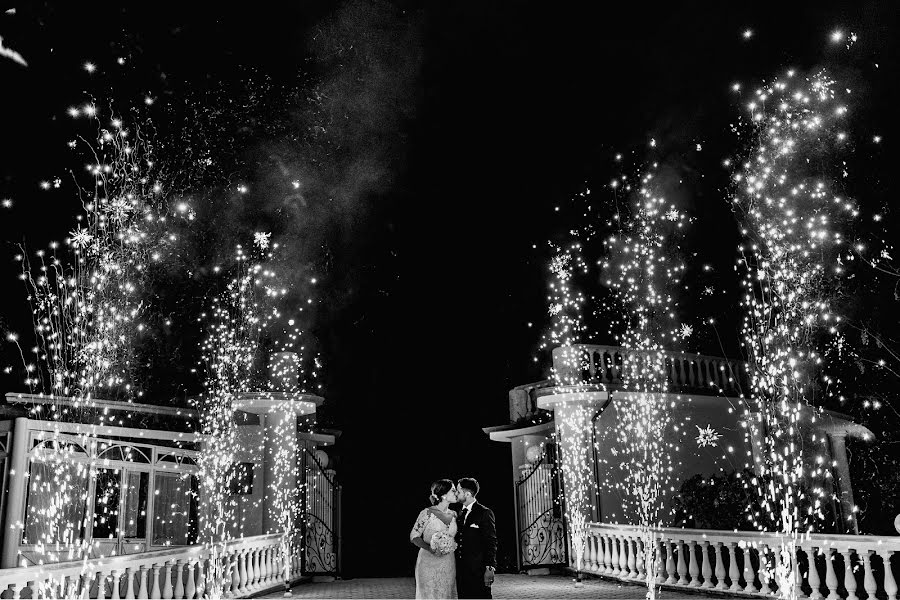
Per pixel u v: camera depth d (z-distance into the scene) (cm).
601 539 1605
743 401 1800
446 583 809
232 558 1298
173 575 1223
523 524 1836
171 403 1557
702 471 1845
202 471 1439
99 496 1283
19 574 802
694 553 1307
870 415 1947
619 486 1731
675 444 1827
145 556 1033
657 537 1393
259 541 1382
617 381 1784
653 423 1806
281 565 1512
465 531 856
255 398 1596
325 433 1908
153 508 1346
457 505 901
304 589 1505
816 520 1460
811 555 1068
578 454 1698
